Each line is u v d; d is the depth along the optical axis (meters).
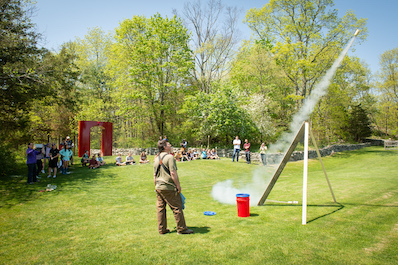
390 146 35.78
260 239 4.11
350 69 33.91
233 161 20.36
